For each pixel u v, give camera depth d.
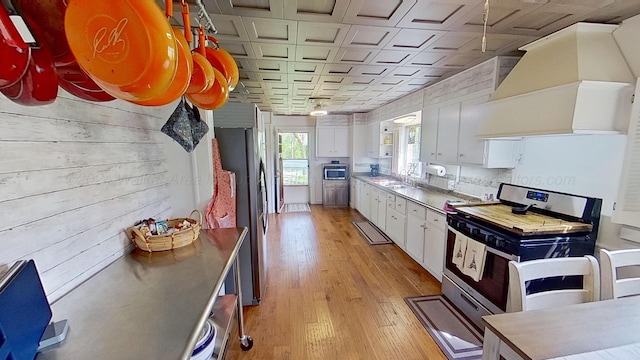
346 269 3.19
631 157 1.52
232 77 1.28
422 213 3.14
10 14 0.53
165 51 0.61
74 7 0.56
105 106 1.25
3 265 0.81
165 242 1.38
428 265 3.04
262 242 2.65
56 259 0.98
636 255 1.29
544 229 1.76
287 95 4.05
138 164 1.52
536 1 1.44
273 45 2.08
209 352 1.15
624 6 1.49
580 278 1.78
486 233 2.02
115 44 0.59
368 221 5.23
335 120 6.38
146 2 0.58
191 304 0.93
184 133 1.36
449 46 2.12
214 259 1.29
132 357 0.69
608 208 1.80
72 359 0.69
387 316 2.28
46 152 0.95
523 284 1.13
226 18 1.65
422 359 1.82
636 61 1.58
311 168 6.75
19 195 0.85
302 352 1.88
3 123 0.81
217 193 2.11
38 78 0.60
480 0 1.44
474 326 2.15
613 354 0.83
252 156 2.34
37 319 0.72
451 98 2.98
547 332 0.94
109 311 0.89
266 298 2.57
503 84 2.09
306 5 1.52
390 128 5.37
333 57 2.37
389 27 1.77
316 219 5.41
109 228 1.27
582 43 1.64
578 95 1.53
